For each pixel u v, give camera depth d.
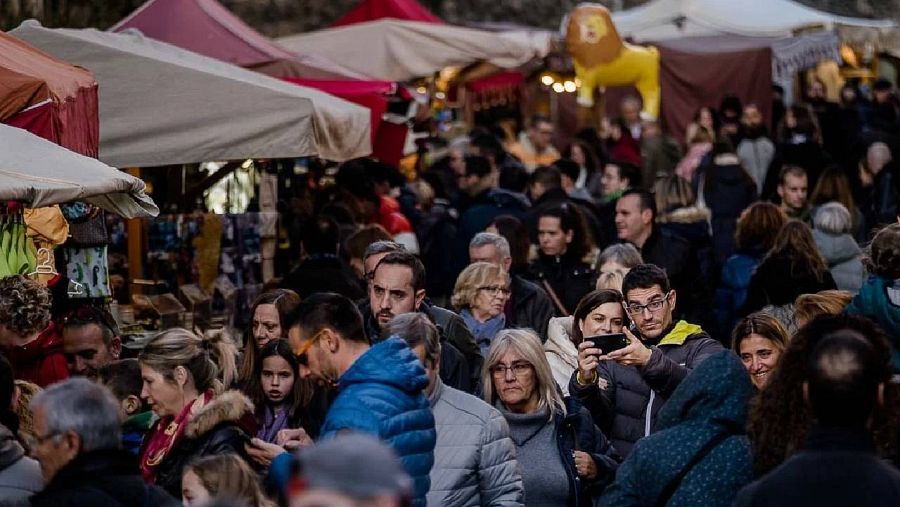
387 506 4.39
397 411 7.32
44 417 6.67
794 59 28.33
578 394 9.80
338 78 17.23
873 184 20.84
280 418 9.63
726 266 15.53
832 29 29.23
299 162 19.72
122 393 9.55
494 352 9.41
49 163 8.95
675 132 26.23
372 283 10.16
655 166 25.72
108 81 12.85
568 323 11.51
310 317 7.82
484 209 17.72
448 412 8.38
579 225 14.38
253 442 8.32
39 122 10.07
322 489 4.38
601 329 10.87
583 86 25.66
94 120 11.56
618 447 10.34
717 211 20.34
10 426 7.57
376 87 16.98
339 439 4.60
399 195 21.61
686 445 7.34
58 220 10.49
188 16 17.28
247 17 33.19
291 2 33.38
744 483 7.25
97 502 6.60
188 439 8.44
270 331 10.30
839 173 18.58
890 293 10.06
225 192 16.44
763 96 26.50
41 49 12.91
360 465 4.39
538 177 18.78
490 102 31.50
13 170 8.66
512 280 13.23
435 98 25.23
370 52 20.77
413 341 8.22
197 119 12.82
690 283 14.48
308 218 16.78
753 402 7.16
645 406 10.32
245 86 12.88
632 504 7.44
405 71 20.75
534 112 32.75
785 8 29.39
